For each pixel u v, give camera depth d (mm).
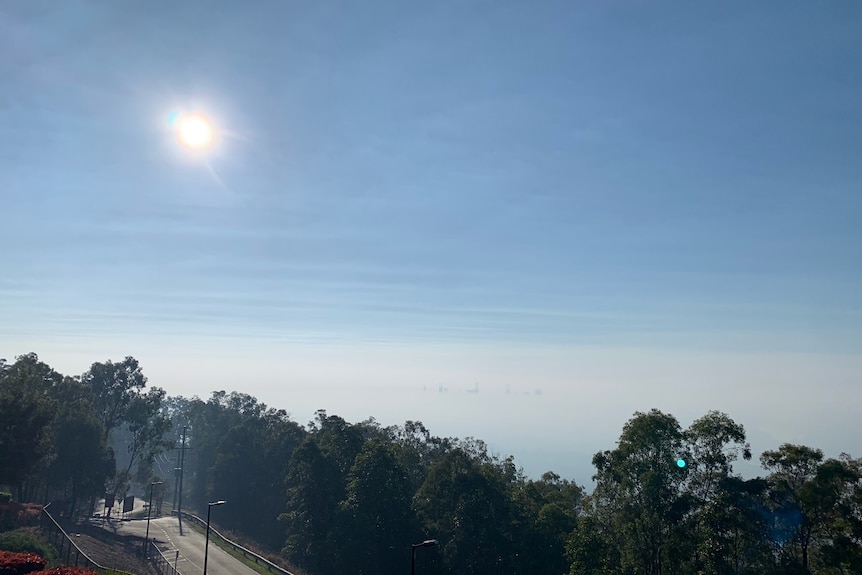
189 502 130000
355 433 72438
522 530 59125
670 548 43062
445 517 60969
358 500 60062
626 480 45125
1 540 43094
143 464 114750
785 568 38906
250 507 92938
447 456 63438
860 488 37969
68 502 85938
